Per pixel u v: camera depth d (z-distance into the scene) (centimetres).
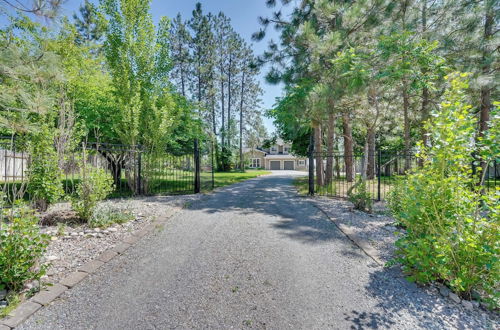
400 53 519
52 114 501
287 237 385
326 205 638
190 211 561
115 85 791
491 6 635
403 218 276
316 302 216
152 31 830
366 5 710
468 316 198
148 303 214
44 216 440
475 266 219
